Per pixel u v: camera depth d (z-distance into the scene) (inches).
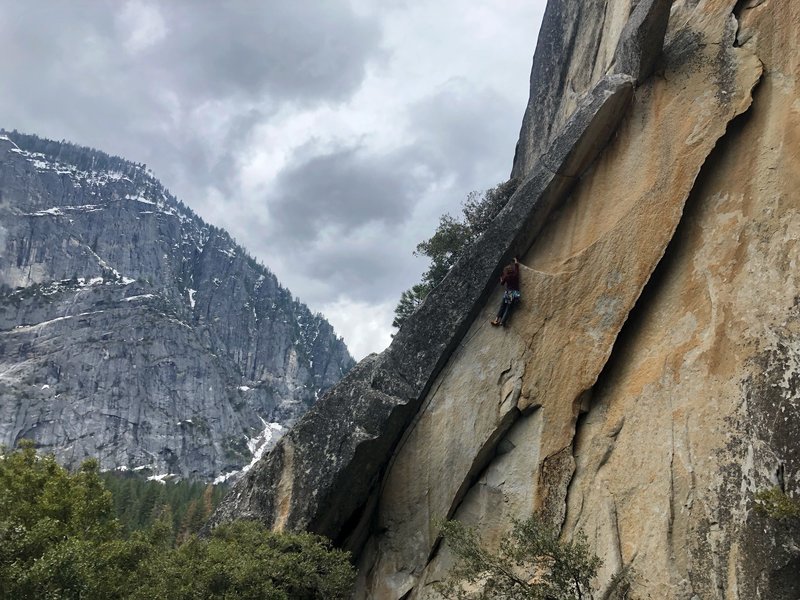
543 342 770.2
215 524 860.6
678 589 566.9
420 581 741.3
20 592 512.7
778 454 538.9
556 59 1168.2
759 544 521.3
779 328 584.7
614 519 647.8
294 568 684.1
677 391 654.5
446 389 806.5
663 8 737.0
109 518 906.1
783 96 681.0
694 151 725.9
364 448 770.2
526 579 617.3
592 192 800.3
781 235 623.2
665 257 731.4
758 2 741.9
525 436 753.6
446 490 762.8
